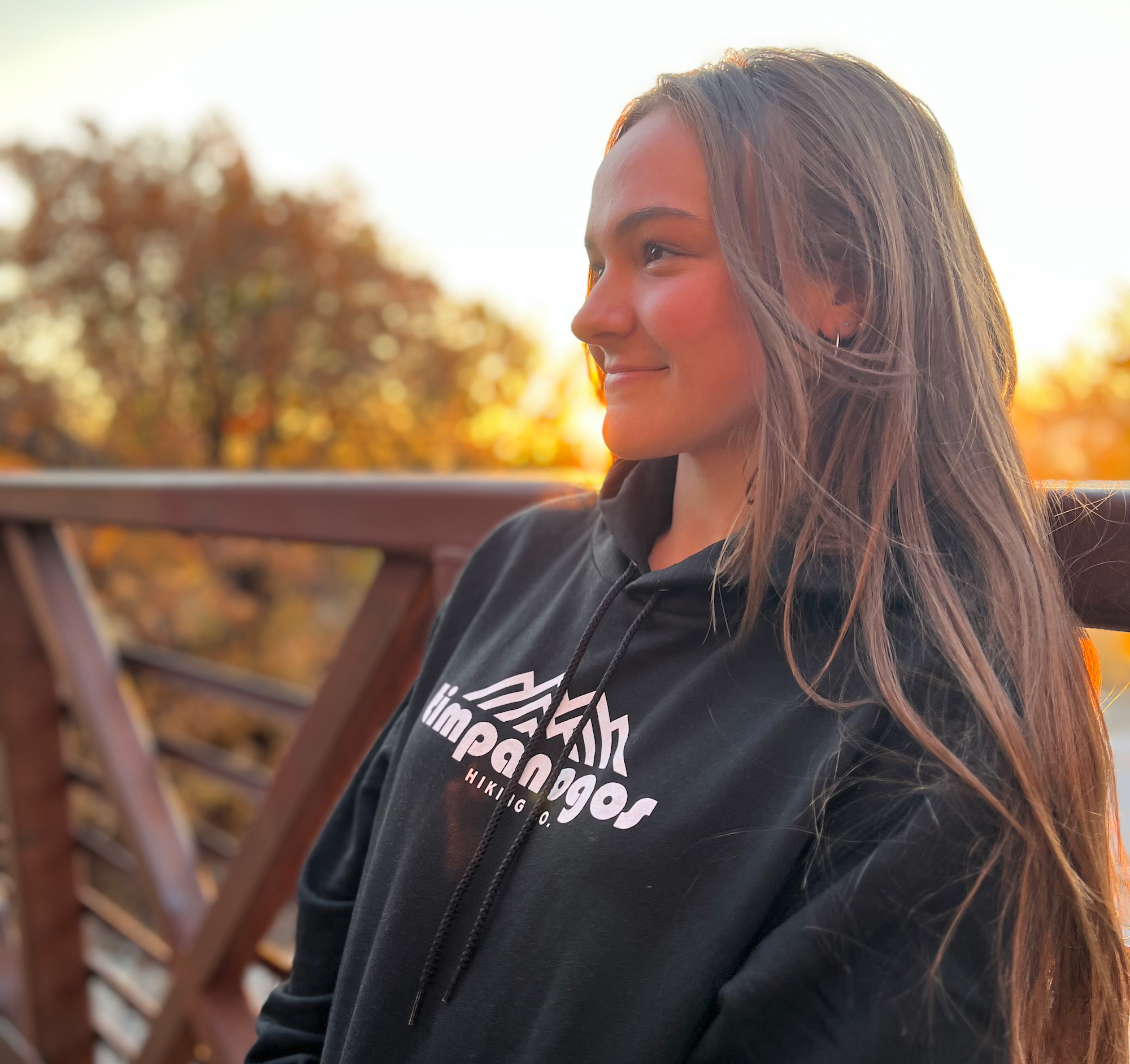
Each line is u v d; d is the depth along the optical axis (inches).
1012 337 23.7
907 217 22.0
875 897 18.2
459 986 23.0
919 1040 17.7
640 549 25.3
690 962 19.6
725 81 22.5
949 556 21.0
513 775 24.0
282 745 470.3
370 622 48.8
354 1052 24.4
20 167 516.4
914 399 21.3
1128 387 187.8
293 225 533.0
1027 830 18.0
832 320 22.2
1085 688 19.7
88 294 521.3
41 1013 82.6
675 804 20.9
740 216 21.5
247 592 519.8
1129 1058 19.0
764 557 21.3
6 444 511.5
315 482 49.9
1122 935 18.9
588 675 24.3
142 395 527.8
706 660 22.7
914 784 18.9
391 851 26.3
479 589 31.5
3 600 80.8
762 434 21.3
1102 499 22.0
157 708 446.6
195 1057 65.5
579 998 20.5
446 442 566.3
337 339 546.6
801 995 18.3
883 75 22.9
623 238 22.9
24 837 82.1
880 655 19.7
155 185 517.7
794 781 20.1
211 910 60.7
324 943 29.6
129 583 463.5
